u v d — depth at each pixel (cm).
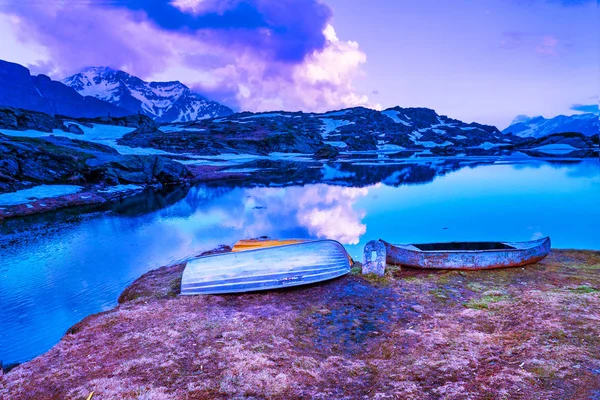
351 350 875
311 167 6962
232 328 966
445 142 17050
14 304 1325
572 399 579
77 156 4422
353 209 3006
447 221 2527
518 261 1422
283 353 826
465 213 2769
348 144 14288
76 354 851
